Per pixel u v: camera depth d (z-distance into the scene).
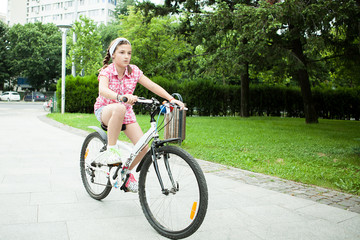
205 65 16.64
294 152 7.01
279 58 12.34
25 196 3.47
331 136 10.16
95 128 3.43
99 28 44.50
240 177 4.73
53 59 47.50
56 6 70.88
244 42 14.31
